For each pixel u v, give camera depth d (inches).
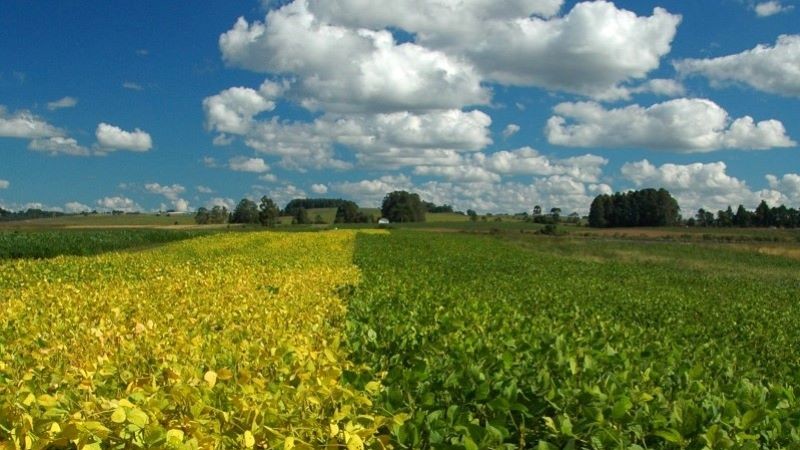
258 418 182.1
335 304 471.8
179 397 188.2
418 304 505.7
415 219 4958.2
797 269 1791.3
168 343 287.4
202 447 165.8
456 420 212.1
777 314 766.5
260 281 602.9
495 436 199.3
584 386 238.4
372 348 332.2
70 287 530.6
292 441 165.5
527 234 3405.5
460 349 303.7
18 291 557.9
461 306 514.6
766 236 3526.1
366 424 196.9
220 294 488.7
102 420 169.3
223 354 264.1
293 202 6574.8
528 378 263.9
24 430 157.2
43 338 310.7
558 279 1032.2
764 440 225.5
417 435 199.0
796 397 307.4
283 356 248.7
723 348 486.0
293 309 422.9
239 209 4584.2
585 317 573.9
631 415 224.8
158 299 463.2
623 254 2196.1
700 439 206.2
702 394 272.4
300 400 199.8
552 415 231.6
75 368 229.6
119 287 532.1
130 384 199.8
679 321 634.2
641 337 475.8
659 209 4638.3
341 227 4023.1
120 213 5693.9
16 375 232.7
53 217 5378.9
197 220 4709.6
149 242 2139.5
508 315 492.4
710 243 2923.2
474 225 4377.5
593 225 4736.7
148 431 163.2
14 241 1705.2
